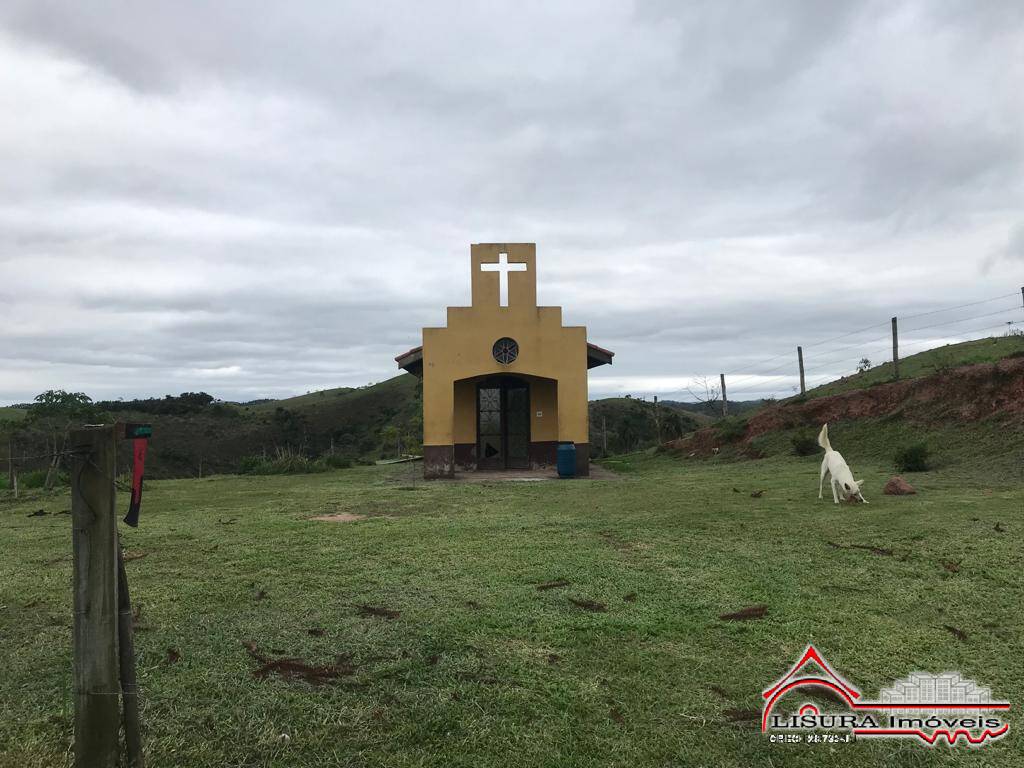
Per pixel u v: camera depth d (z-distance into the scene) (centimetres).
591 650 475
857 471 1527
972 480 1270
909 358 3084
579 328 1812
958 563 677
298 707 391
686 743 354
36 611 573
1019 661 449
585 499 1252
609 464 2262
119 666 310
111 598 296
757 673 439
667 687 418
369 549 807
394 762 335
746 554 749
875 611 550
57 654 474
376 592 618
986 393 1712
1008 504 982
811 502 1105
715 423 2578
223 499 1353
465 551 788
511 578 662
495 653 470
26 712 386
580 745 352
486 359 1803
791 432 2131
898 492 1139
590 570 688
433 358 1800
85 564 294
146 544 854
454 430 1894
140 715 378
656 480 1602
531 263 1823
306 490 1522
